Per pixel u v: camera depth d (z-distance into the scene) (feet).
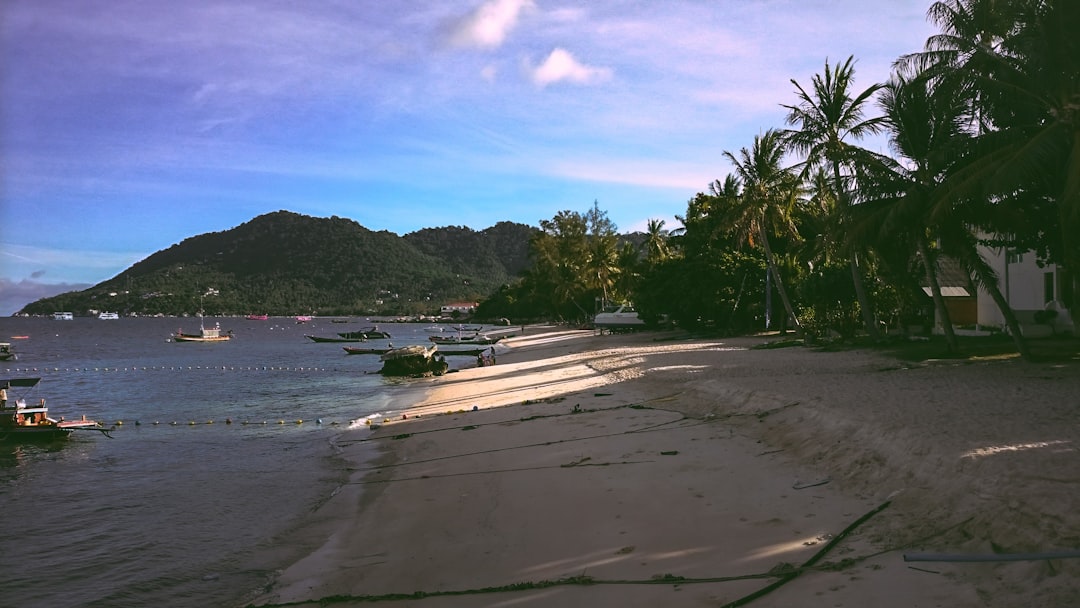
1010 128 57.26
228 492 37.73
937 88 62.85
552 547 23.63
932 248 94.53
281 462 45.91
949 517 21.34
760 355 86.63
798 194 115.44
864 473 27.76
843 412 36.37
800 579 18.49
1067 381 45.09
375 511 31.58
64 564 26.61
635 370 79.71
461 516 28.96
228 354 195.62
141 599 22.94
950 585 16.92
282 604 21.01
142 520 32.65
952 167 64.34
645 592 18.78
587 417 51.72
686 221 165.89
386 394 87.76
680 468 32.86
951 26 61.72
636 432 43.55
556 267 296.30
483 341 223.10
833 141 87.45
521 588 19.93
